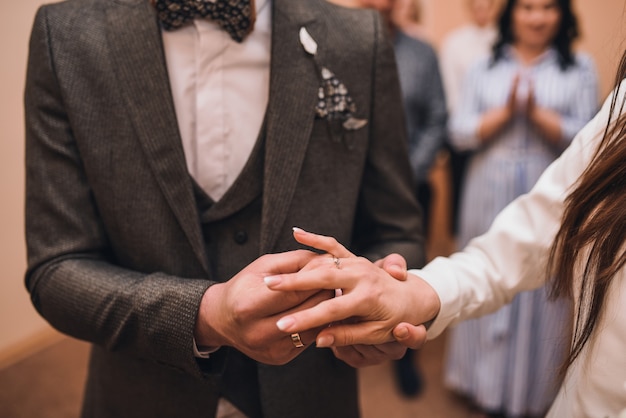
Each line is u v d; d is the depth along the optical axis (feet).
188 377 3.00
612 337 2.29
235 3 2.83
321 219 3.01
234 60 2.96
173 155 2.81
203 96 2.95
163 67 2.79
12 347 8.43
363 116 3.06
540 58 6.75
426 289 2.77
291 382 3.08
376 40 3.09
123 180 2.83
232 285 2.42
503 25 6.94
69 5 2.89
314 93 2.94
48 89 2.79
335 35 3.03
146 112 2.79
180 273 2.92
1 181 7.86
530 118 6.49
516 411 6.89
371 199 3.29
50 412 7.38
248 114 3.01
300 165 2.91
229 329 2.40
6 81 7.65
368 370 8.42
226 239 3.01
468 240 7.23
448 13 15.44
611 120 2.51
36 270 2.87
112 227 2.92
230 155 3.01
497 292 2.99
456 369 7.48
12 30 7.59
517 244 2.93
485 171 6.92
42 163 2.85
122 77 2.78
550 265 2.65
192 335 2.53
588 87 6.63
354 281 2.39
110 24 2.82
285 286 2.26
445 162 14.80
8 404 7.50
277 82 2.89
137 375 3.08
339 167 3.04
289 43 2.93
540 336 6.70
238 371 3.08
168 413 3.06
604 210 2.29
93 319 2.72
